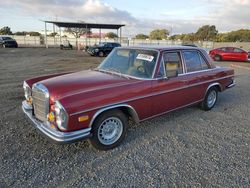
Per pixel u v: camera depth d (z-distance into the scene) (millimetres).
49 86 3369
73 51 32125
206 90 5426
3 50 28469
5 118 4898
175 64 4500
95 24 37125
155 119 5078
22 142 3871
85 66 14375
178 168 3256
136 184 2900
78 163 3324
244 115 5582
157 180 2986
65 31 62844
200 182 2961
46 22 39594
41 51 29578
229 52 21625
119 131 3781
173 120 5066
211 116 5418
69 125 3105
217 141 4125
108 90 3479
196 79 4992
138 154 3609
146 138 4160
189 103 5008
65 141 3115
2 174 3023
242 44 47219
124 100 3637
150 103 4059
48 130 3230
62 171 3125
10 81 8828
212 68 5590
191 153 3672
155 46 4613
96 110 3332
